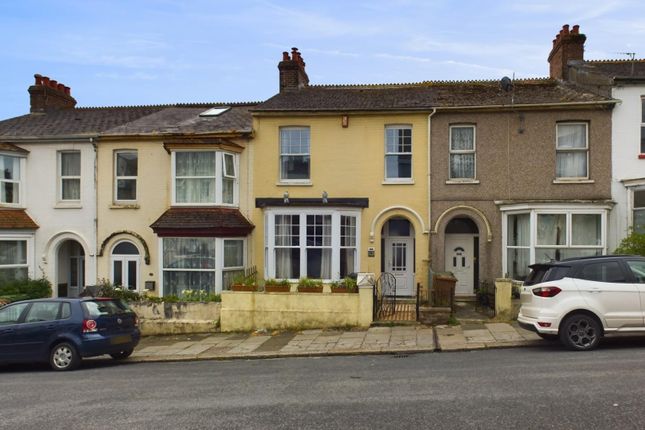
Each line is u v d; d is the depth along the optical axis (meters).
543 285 11.84
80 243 21.08
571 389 8.26
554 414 7.14
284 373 10.81
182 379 10.70
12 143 21.39
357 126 19.84
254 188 20.14
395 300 18.41
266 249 19.56
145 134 20.48
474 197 19.16
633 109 18.41
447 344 12.95
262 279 19.81
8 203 21.03
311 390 9.09
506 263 18.81
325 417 7.43
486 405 7.66
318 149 19.95
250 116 21.86
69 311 12.84
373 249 19.55
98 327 12.80
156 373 11.67
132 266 20.86
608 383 8.48
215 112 22.69
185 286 19.28
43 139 21.14
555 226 18.09
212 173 19.64
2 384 11.04
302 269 19.16
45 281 20.84
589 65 20.64
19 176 21.36
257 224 20.03
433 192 19.38
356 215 19.59
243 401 8.50
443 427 6.84
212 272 19.11
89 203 21.03
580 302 11.47
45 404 8.91
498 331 14.18
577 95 19.02
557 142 18.92
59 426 7.55
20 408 8.69
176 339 15.97
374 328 15.51
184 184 19.84
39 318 12.89
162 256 19.42
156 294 20.22
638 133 18.36
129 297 17.41
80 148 21.17
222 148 19.55
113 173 20.98
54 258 21.19
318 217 19.33
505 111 19.03
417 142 19.55
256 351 13.54
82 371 12.38
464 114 19.27
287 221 19.50
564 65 21.19
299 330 15.98
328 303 15.98
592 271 11.75
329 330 15.70
